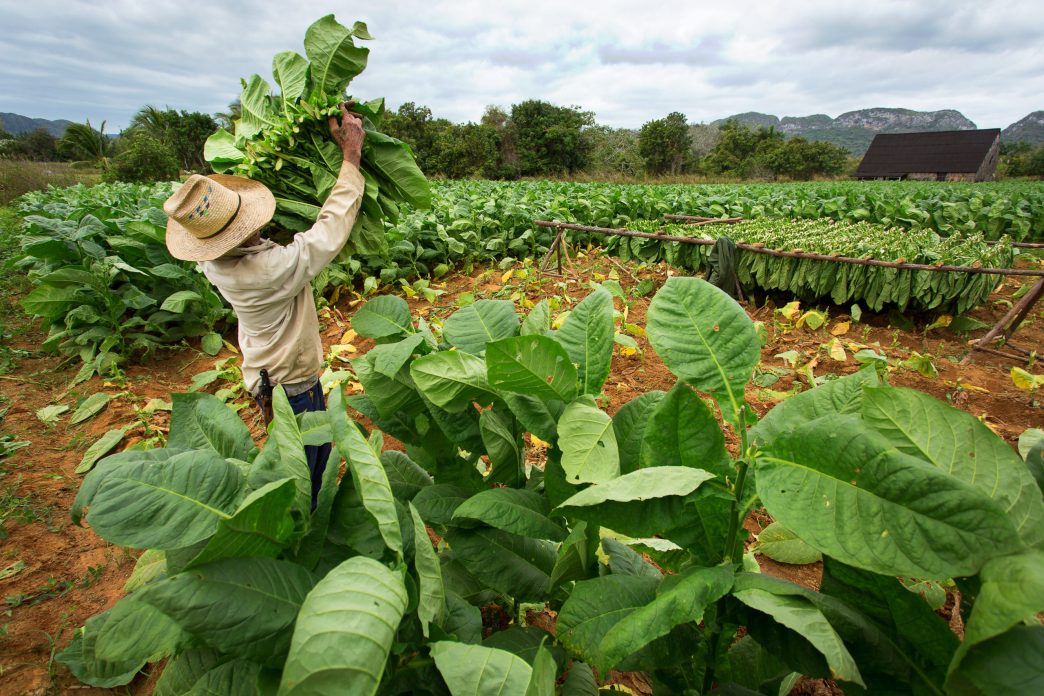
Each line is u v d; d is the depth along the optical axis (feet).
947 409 3.87
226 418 5.70
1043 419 14.20
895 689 3.88
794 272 23.52
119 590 9.50
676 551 6.08
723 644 4.94
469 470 6.82
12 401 16.37
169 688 4.82
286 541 4.39
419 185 9.21
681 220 42.91
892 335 21.11
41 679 7.77
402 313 6.98
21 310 25.61
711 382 4.59
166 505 4.01
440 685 4.20
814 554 9.09
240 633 3.65
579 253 37.93
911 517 3.25
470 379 5.49
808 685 6.95
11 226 47.32
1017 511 3.51
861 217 46.62
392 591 3.54
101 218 26.53
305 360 8.99
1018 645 2.94
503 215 36.55
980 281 20.53
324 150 8.94
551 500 5.56
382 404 6.21
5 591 9.39
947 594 8.41
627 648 3.58
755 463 4.04
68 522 11.22
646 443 4.60
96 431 14.82
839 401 4.83
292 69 9.52
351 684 3.06
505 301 6.83
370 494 4.04
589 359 5.76
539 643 5.26
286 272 8.01
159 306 20.08
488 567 5.55
